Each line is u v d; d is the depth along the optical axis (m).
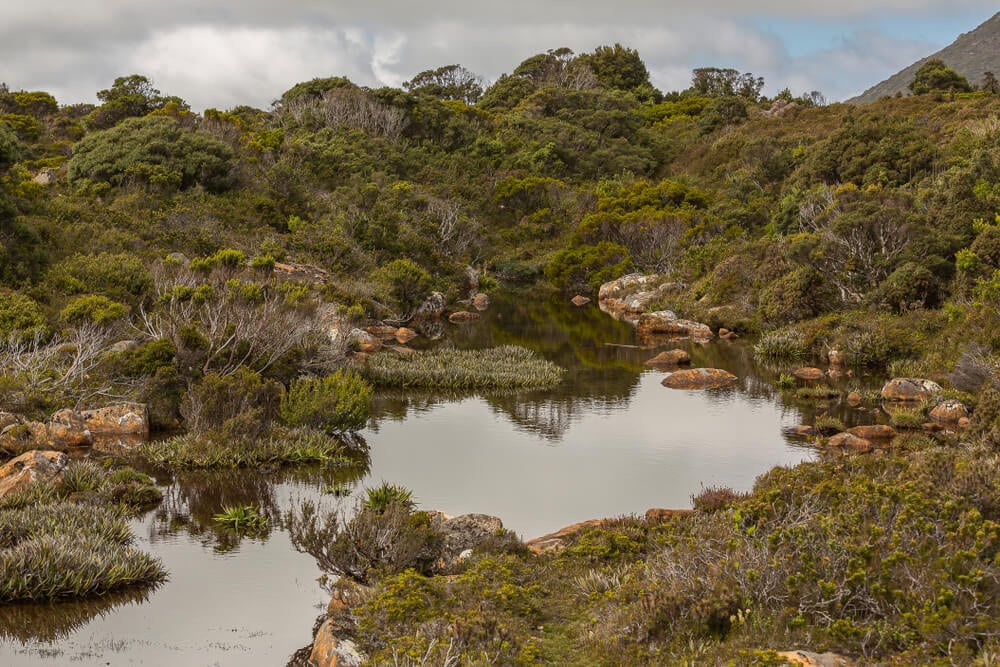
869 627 7.38
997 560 7.66
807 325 35.38
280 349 23.23
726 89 124.44
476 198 74.12
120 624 10.67
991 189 39.31
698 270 48.22
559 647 8.52
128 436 19.42
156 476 16.95
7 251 28.72
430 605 9.32
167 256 34.56
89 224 37.91
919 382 25.56
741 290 42.94
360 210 52.00
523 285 63.47
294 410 20.48
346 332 30.55
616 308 50.47
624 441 20.83
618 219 59.31
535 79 122.62
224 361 22.08
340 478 17.31
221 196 51.16
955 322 29.22
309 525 12.46
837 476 12.75
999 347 26.31
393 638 8.63
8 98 74.75
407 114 85.44
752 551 8.96
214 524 14.45
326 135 75.94
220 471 17.44
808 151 68.38
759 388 27.88
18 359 20.62
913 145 54.12
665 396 26.58
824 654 7.21
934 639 7.05
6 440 17.52
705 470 18.30
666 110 110.75
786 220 49.25
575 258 58.16
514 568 11.02
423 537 11.86
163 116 57.91
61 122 71.44
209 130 61.09
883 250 35.34
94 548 12.23
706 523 11.70
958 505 9.15
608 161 87.94
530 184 74.94
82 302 25.44
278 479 17.09
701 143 92.94
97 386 21.11
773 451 19.92
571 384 28.61
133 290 29.91
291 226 48.88
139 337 25.00
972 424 19.34
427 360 30.33
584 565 11.33
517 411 24.20
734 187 66.44
